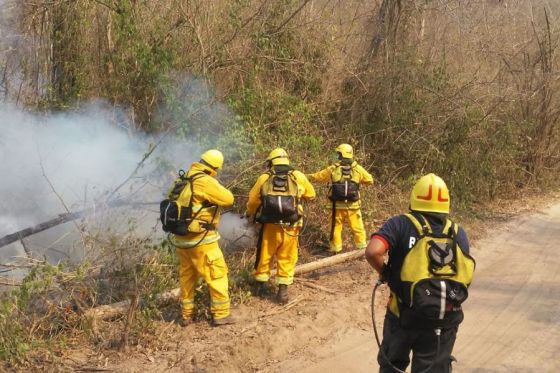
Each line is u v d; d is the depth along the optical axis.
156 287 6.54
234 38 10.09
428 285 3.65
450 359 3.91
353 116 11.77
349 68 12.03
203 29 9.83
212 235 5.89
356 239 8.52
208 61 9.68
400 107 11.72
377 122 11.83
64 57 9.53
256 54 10.27
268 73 10.95
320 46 11.88
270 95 10.10
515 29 14.29
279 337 5.77
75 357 5.30
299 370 5.25
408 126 11.72
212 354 5.37
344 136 11.48
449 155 11.80
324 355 5.54
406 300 3.73
